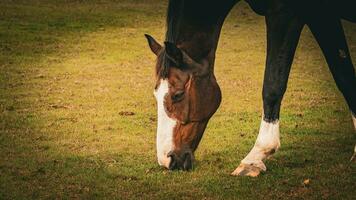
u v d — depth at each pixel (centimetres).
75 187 823
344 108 1322
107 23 2691
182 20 819
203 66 814
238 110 1320
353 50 2184
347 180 836
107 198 782
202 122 820
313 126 1159
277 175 861
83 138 1081
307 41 2400
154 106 1367
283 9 840
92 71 1792
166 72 796
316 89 1545
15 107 1329
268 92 873
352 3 841
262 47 2250
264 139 882
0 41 2231
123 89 1552
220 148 1016
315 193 790
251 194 791
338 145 1021
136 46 2230
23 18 2689
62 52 2089
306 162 923
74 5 3109
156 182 837
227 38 2425
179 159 812
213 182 834
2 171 887
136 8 3103
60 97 1443
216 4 819
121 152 992
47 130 1134
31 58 1973
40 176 866
